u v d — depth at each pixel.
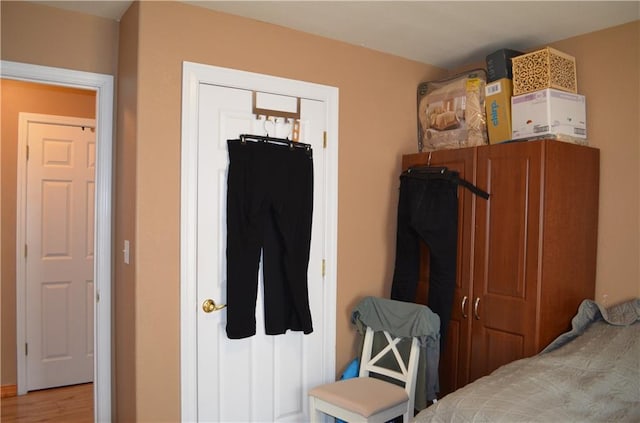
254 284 2.54
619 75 2.53
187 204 2.41
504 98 2.64
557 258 2.43
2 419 3.14
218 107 2.49
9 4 2.35
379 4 2.37
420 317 2.56
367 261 3.05
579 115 2.59
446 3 2.33
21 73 2.38
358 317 2.85
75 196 3.75
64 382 3.72
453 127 2.95
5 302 3.53
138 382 2.30
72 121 3.72
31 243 3.59
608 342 2.16
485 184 2.61
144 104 2.29
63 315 3.71
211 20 2.46
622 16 2.43
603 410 1.78
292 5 2.40
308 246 2.72
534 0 2.27
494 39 2.80
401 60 3.16
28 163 3.58
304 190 2.71
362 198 3.01
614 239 2.57
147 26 2.29
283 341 2.73
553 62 2.48
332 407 2.42
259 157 2.56
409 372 2.55
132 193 2.34
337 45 2.88
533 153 2.41
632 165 2.49
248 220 2.52
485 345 2.60
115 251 2.67
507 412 1.70
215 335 2.51
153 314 2.34
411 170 2.94
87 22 2.54
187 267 2.42
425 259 2.92
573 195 2.49
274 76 2.65
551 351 2.30
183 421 2.41
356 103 2.97
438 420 1.79
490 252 2.59
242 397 2.60
